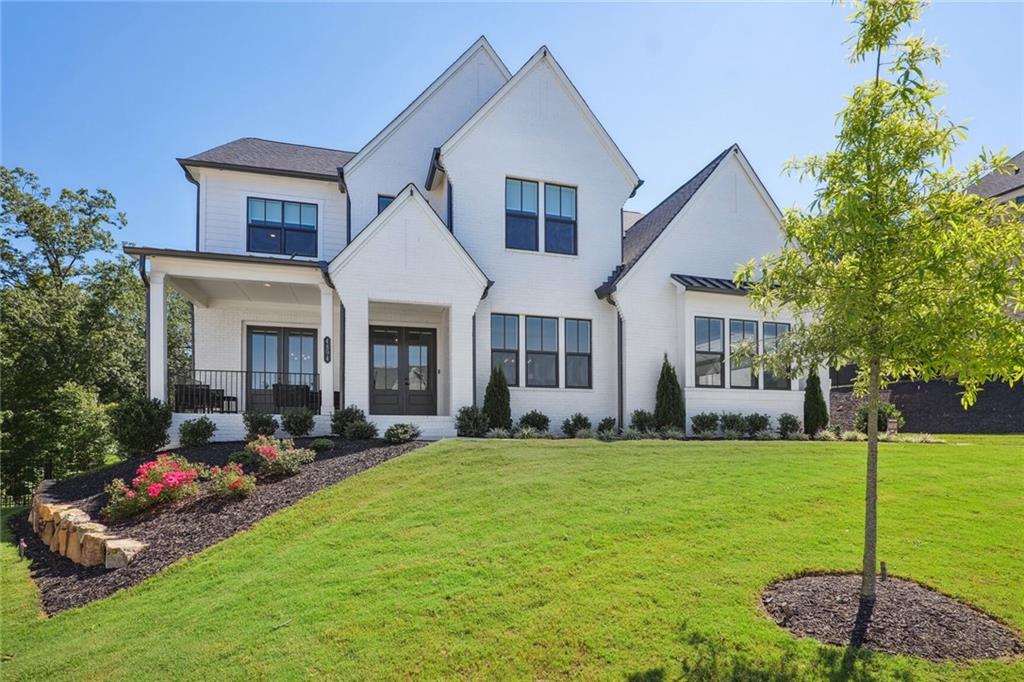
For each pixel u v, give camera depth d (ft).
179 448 40.37
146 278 42.65
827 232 16.74
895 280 16.12
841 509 25.02
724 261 54.65
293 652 15.44
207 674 14.99
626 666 13.96
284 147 59.88
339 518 25.38
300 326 54.60
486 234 50.78
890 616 16.16
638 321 51.65
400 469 31.35
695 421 50.21
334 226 54.70
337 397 45.44
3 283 90.02
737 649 14.44
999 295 14.90
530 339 51.42
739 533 22.00
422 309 49.62
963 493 27.81
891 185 16.16
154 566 23.58
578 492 26.86
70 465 69.05
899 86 15.89
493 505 25.44
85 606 21.34
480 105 57.36
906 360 16.98
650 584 17.81
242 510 27.94
